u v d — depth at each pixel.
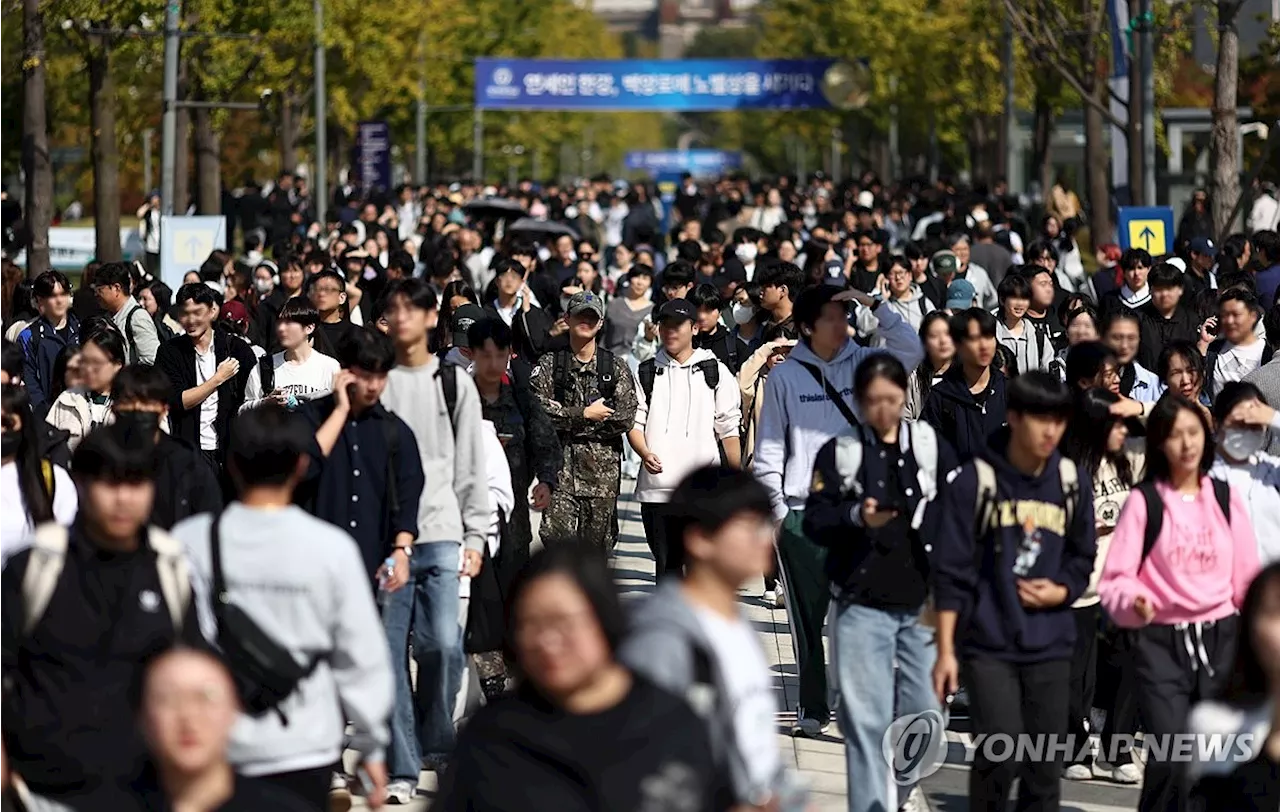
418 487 22.77
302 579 17.22
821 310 25.80
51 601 17.05
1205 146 124.38
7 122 83.75
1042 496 19.77
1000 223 81.31
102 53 70.56
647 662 14.10
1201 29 85.44
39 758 17.03
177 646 16.17
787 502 25.94
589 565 12.90
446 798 12.92
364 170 137.88
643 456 30.91
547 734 12.70
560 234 72.00
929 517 20.64
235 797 13.52
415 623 23.67
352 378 22.47
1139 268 41.72
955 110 151.25
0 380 24.64
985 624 19.64
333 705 17.58
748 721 14.95
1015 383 19.64
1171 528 20.64
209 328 31.91
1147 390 29.59
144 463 16.97
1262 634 16.14
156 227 93.31
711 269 60.72
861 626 21.20
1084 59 91.12
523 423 27.31
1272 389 29.95
